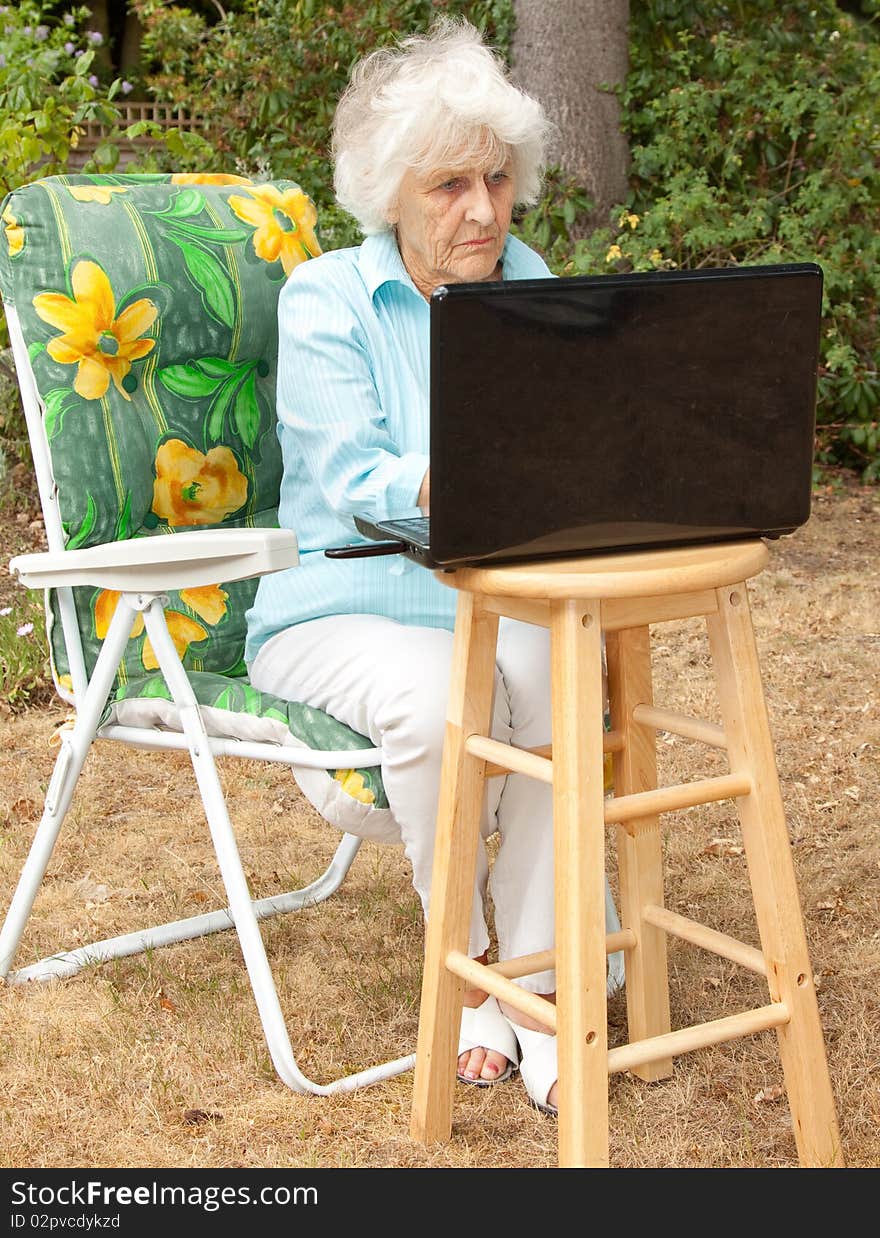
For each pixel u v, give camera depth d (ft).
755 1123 6.51
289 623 7.07
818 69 21.44
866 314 19.92
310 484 7.13
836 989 7.64
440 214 6.57
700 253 19.90
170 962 8.04
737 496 5.50
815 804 10.16
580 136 19.52
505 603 5.68
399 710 6.31
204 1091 6.79
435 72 6.42
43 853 7.65
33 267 7.29
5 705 12.24
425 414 6.88
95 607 7.55
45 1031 7.30
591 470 5.21
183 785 10.77
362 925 8.46
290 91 20.49
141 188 7.82
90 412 7.35
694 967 7.93
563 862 5.40
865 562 16.16
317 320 6.72
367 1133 6.46
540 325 4.97
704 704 12.06
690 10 21.07
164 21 22.52
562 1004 5.44
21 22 16.89
